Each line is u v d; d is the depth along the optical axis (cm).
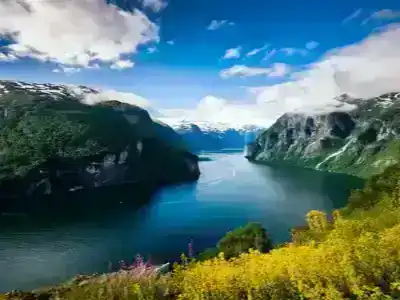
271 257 1764
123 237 12112
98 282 1947
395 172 4803
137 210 17488
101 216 15962
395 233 1889
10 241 11694
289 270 1645
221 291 1588
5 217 15900
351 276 1622
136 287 1698
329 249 1738
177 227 13488
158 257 9712
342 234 1922
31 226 13975
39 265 9288
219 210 16675
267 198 19575
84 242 11512
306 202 17900
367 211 3744
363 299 1602
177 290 1692
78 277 2591
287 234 11375
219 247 3712
